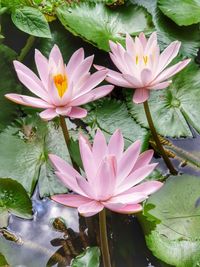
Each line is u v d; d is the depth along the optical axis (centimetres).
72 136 93
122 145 73
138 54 83
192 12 107
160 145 91
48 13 108
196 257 79
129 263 82
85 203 70
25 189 87
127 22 107
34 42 108
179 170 91
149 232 81
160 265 81
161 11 109
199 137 94
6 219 84
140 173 71
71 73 84
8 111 95
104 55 106
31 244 83
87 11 106
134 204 69
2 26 112
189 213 84
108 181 68
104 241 73
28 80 82
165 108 95
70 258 82
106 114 96
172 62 101
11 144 91
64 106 81
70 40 106
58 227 85
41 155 90
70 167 71
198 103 96
